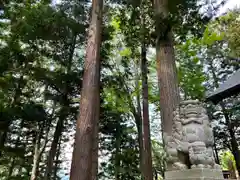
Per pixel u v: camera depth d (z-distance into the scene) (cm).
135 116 1155
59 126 966
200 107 328
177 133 322
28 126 1127
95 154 687
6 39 975
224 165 1529
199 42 923
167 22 550
